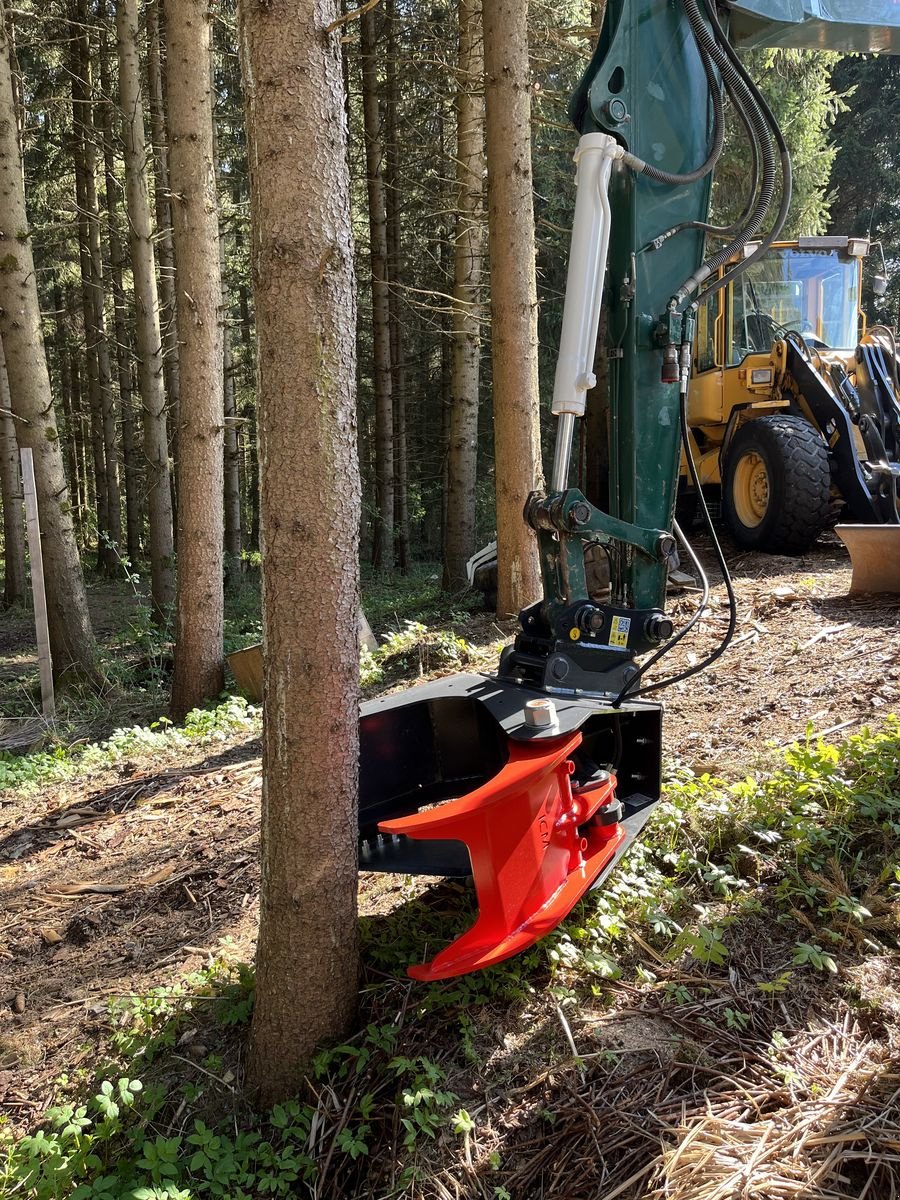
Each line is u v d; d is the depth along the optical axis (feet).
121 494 85.81
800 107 46.11
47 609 27.07
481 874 8.07
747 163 41.98
